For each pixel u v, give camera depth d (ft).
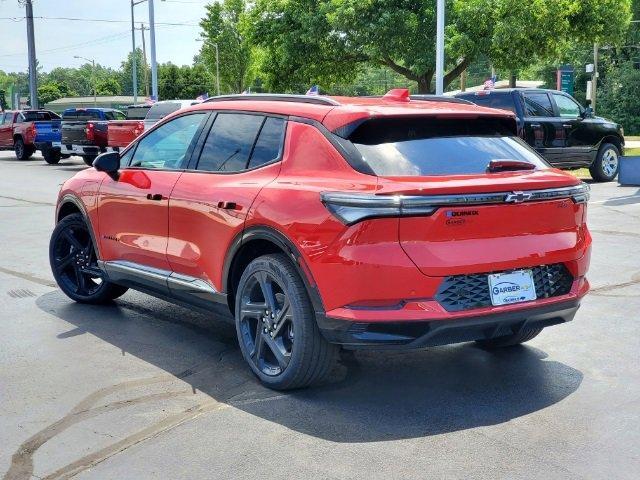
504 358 16.97
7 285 24.56
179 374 16.05
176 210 17.22
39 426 13.30
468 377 15.72
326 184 13.85
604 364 16.49
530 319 14.26
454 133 15.08
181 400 14.52
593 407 14.02
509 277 13.93
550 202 14.32
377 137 14.29
